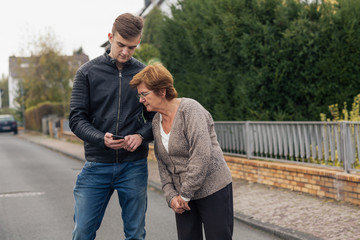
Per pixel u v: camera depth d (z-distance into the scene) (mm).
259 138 7867
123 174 3021
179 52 11250
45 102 32906
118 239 4949
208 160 2525
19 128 48125
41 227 5523
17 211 6484
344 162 5969
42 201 7211
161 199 7188
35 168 12039
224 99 9242
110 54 2977
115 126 2961
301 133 6914
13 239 5016
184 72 11258
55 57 31703
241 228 5164
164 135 2691
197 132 2527
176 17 11453
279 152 7391
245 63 8742
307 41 7691
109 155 2955
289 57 7914
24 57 32750
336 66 7461
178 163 2676
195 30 9984
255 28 8180
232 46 8680
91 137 2820
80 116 2910
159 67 2611
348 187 5734
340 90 7559
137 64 3066
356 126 5863
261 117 8195
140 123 3023
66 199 7367
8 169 11836
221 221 2643
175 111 2633
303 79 7871
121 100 2965
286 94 8117
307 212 5426
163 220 5758
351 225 4734
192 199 2703
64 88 32062
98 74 2939
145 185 3117
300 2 7949
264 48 7988
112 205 6789
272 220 5227
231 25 8547
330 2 7656
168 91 2609
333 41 7453
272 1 8188
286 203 5988
